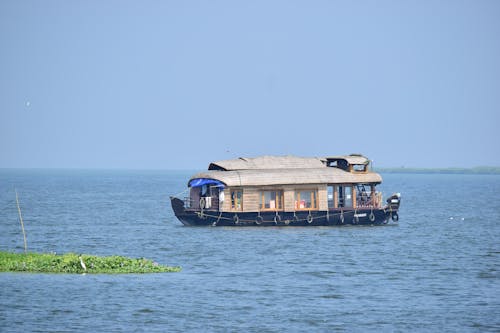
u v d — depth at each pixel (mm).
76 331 181375
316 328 186500
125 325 186125
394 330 185750
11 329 182125
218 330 183875
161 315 194625
